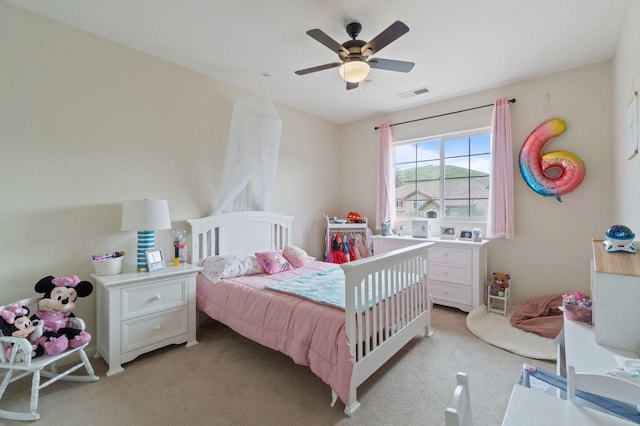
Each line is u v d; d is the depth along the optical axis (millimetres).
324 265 3295
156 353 2436
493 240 3482
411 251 2418
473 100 3584
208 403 1809
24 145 2107
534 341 2580
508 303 3301
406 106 4051
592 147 2893
